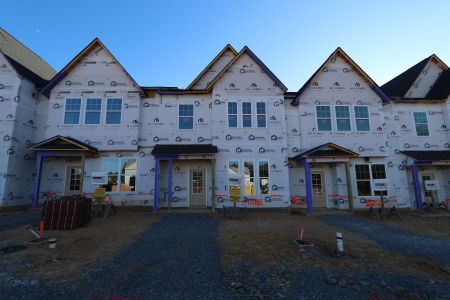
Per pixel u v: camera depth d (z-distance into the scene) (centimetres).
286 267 514
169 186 1277
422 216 1239
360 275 478
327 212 1308
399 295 402
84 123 1398
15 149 1284
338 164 1450
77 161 1425
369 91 1527
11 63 1342
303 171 1478
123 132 1409
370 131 1482
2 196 1210
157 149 1352
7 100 1304
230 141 1413
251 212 1320
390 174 1463
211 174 1427
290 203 1372
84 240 710
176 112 1489
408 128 1535
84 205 927
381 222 1056
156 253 598
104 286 421
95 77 1444
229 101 1455
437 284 443
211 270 494
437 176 1555
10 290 404
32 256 570
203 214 1217
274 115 1448
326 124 1480
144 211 1359
